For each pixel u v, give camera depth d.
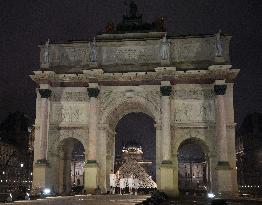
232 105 60.53
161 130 60.47
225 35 62.44
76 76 62.88
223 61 60.69
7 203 36.16
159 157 60.31
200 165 146.50
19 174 112.56
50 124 62.94
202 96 61.44
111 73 61.81
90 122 61.25
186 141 63.94
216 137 59.69
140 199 43.62
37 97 63.59
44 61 63.72
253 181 115.19
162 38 62.88
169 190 57.34
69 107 63.34
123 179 70.06
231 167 58.34
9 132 115.50
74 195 56.50
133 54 63.81
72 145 69.19
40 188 58.94
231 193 56.31
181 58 62.84
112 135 68.62
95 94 61.91
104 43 64.38
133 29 66.06
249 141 118.88
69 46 65.25
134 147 131.88
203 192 73.44
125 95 62.47
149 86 62.09
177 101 61.59
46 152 61.28
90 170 59.53
